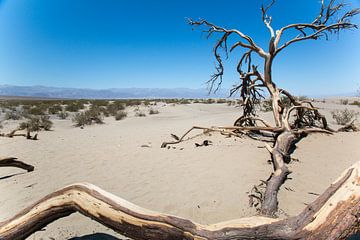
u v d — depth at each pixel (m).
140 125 17.66
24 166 6.69
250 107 12.45
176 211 4.43
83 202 3.12
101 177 6.25
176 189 5.37
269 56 11.14
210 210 4.44
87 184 3.25
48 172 6.73
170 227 2.79
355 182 2.54
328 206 2.51
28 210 3.37
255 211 4.36
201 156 7.88
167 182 5.79
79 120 18.67
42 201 3.38
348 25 10.72
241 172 6.25
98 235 3.71
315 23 11.12
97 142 10.88
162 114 25.45
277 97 10.88
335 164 6.98
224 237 2.63
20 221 3.28
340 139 10.08
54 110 25.91
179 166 6.94
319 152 8.32
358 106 27.72
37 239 3.62
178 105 34.28
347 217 2.38
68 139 11.77
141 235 2.88
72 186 3.29
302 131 10.16
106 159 7.88
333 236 2.36
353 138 10.18
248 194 5.00
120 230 2.99
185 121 18.50
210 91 13.34
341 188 2.58
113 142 10.81
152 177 6.15
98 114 22.44
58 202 3.27
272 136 11.39
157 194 5.14
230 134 10.63
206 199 4.84
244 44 11.92
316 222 2.47
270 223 2.63
